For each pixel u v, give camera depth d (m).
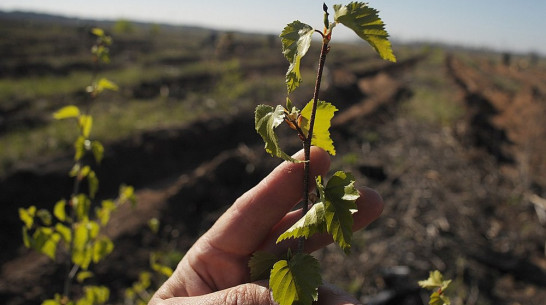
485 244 5.89
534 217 7.01
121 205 6.27
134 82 13.73
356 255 5.33
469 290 4.93
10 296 4.48
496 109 16.75
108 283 4.89
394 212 6.44
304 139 1.02
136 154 8.14
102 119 9.41
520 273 5.36
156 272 5.18
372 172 7.85
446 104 15.23
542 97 19.70
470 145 10.73
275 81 16.36
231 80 15.11
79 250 2.19
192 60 21.45
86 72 15.46
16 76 14.20
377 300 4.46
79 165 2.21
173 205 6.50
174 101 12.28
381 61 32.09
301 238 1.10
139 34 37.06
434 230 5.92
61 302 2.21
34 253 5.46
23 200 6.28
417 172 8.11
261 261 1.27
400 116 13.22
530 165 9.91
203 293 1.60
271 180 1.51
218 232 1.59
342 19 0.89
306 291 1.02
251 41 38.97
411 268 5.04
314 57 26.84
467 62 43.50
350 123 11.32
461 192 7.50
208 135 9.75
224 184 7.52
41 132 8.48
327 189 1.01
